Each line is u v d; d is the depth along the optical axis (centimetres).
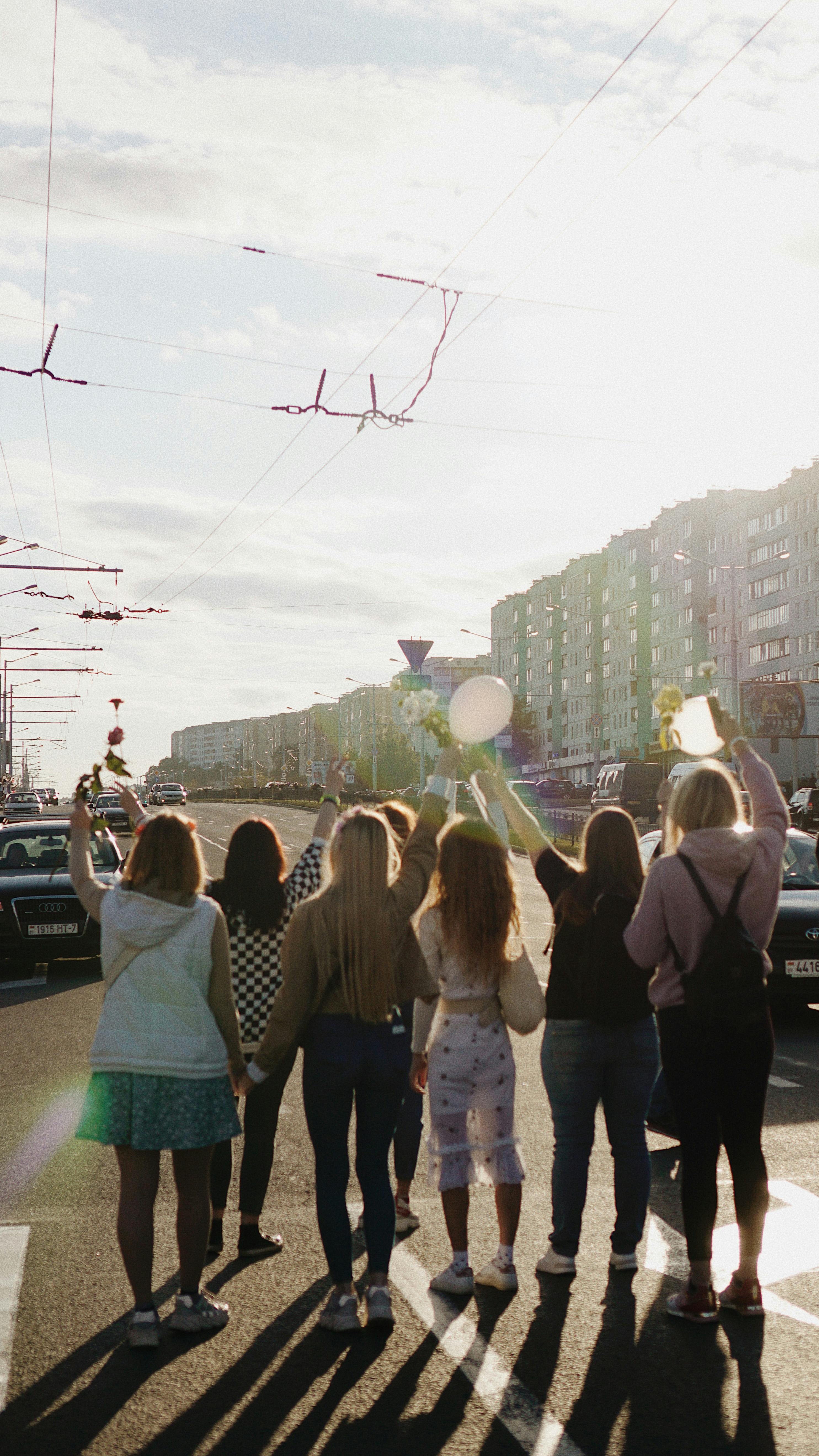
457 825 459
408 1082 431
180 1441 342
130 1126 401
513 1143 457
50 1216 544
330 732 17338
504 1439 341
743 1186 424
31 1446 340
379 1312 414
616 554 10412
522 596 12688
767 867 425
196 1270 420
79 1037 993
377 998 415
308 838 4462
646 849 1147
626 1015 459
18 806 7981
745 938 417
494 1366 388
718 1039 414
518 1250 500
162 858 418
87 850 462
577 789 9162
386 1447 337
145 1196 408
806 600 7675
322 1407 362
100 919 424
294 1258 494
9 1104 759
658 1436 342
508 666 13038
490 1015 457
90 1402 366
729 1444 337
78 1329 421
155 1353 400
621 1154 470
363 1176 425
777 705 5000
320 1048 421
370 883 418
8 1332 418
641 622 9944
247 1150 500
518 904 459
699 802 430
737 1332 413
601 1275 469
